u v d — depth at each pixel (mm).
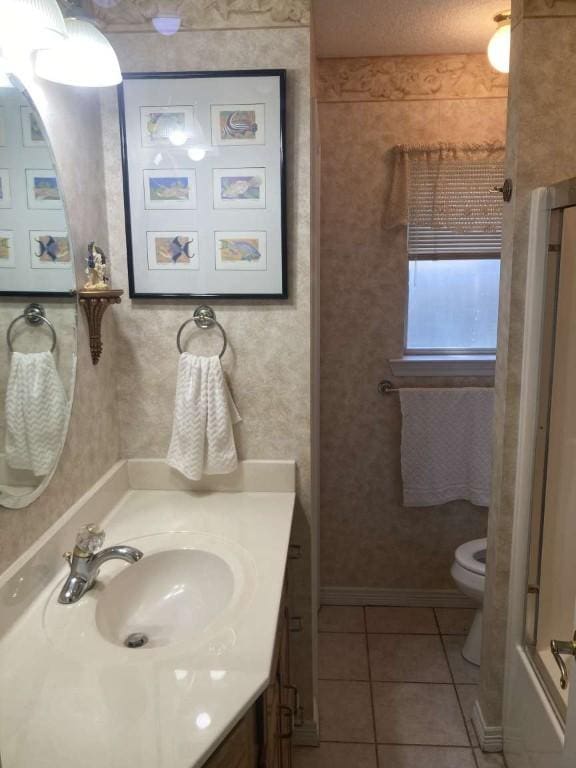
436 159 2678
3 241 1194
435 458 2867
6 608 1266
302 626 2139
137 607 1550
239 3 1765
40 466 1403
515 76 1829
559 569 1905
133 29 1793
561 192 1689
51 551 1458
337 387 2889
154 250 1889
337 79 2645
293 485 2018
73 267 1590
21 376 1288
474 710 2320
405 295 2807
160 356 1975
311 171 1871
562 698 1716
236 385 1979
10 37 1148
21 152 1287
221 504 1925
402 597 3057
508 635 2082
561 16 1737
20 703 1062
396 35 2375
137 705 1055
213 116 1805
